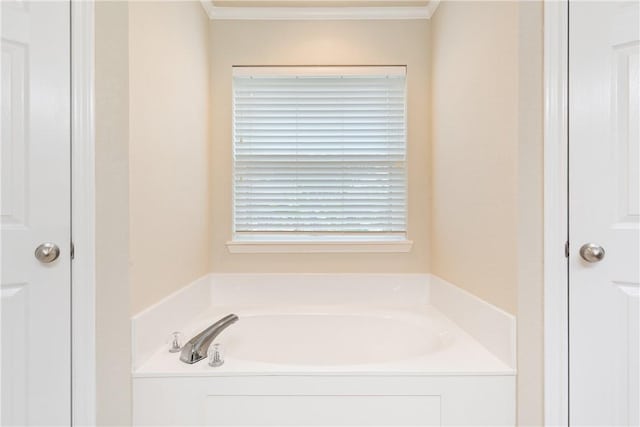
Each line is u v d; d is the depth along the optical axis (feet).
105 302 3.79
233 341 5.68
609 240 3.61
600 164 3.63
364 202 6.67
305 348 6.00
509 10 3.90
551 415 3.73
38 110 3.62
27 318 3.59
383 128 6.64
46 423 3.65
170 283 4.81
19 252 3.56
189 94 5.51
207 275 6.35
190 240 5.55
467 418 3.82
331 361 5.95
